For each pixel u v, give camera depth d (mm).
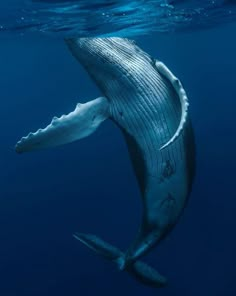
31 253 28734
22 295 24953
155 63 8789
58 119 8523
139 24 17250
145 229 8766
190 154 8156
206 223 27812
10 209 34562
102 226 30172
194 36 33344
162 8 14891
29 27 15625
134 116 8711
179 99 8406
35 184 38031
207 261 24812
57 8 12641
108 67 9031
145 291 23688
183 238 26828
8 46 26500
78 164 39875
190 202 29922
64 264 27000
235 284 22734
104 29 16266
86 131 8703
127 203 32531
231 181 31625
